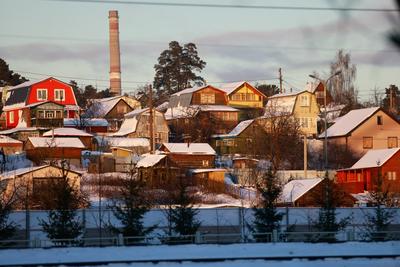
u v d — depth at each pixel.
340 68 108.75
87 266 34.56
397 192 94.00
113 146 120.25
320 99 154.50
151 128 104.44
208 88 151.38
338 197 63.53
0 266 34.12
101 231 54.09
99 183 78.69
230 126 143.38
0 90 159.88
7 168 96.75
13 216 55.09
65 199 53.25
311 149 121.19
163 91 192.50
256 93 154.62
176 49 193.88
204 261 35.47
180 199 54.91
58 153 104.25
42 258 39.31
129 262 35.19
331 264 34.16
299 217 59.12
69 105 146.75
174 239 50.59
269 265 33.78
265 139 116.31
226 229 56.00
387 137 124.31
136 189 54.78
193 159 109.81
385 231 53.12
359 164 100.62
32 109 133.38
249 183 95.94
